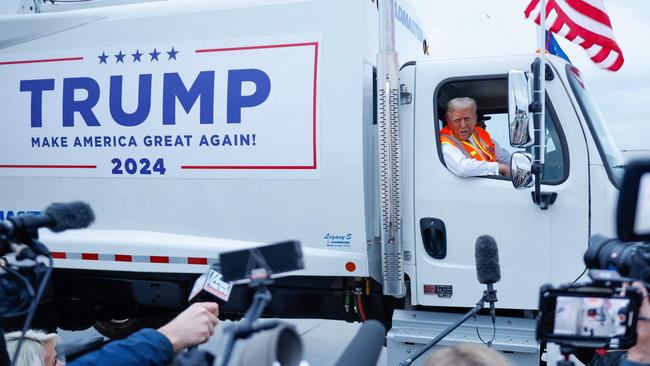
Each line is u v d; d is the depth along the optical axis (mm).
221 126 4043
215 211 4066
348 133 3809
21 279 1357
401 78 3941
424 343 3725
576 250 3617
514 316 3918
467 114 3828
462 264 3805
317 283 4215
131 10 4293
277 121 3932
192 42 4125
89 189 4328
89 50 4340
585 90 3930
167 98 4152
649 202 1218
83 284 4609
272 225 3957
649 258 1268
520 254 3693
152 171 4188
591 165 3617
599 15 4570
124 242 4184
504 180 3729
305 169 3879
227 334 1026
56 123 4402
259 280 1125
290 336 942
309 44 3891
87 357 1380
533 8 4793
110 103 4273
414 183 3883
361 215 3797
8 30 4523
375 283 4195
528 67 3768
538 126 3395
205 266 4039
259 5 3998
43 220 1375
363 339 1271
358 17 3811
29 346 2330
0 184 4543
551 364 3852
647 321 1259
